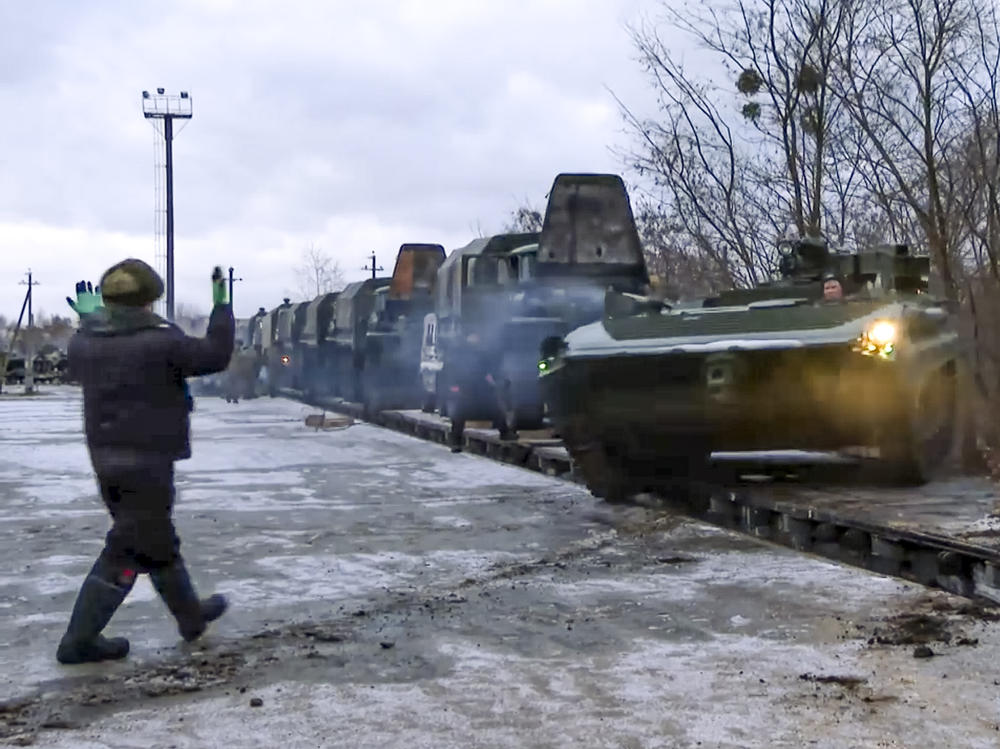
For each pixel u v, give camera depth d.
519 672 5.37
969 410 10.90
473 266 16.70
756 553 8.27
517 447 15.03
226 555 8.47
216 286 5.65
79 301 5.69
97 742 4.52
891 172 13.18
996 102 11.98
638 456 10.77
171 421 5.67
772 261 15.84
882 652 5.54
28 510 11.02
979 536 7.11
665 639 5.90
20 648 5.92
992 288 11.70
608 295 10.98
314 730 4.62
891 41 13.47
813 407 9.12
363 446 18.31
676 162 16.09
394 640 5.99
